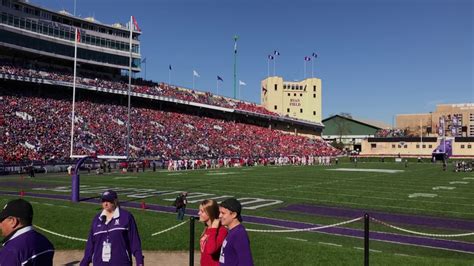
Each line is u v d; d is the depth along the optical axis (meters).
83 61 73.81
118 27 79.75
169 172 51.47
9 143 47.53
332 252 12.20
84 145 54.78
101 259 6.50
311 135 117.31
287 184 36.06
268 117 99.38
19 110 54.50
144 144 63.47
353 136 135.38
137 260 6.59
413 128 137.88
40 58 70.62
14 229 4.33
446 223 19.05
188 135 73.94
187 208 22.83
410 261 11.14
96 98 70.50
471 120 123.12
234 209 5.61
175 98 80.00
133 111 72.06
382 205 24.25
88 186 33.47
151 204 24.25
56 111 59.09
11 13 62.69
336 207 23.52
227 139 81.00
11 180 37.97
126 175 45.94
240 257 5.46
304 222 19.14
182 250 12.84
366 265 8.73
